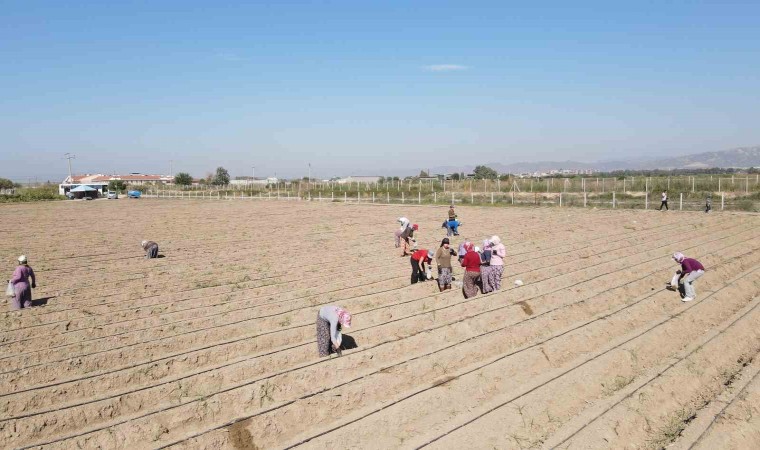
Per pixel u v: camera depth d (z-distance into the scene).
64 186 99.88
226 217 46.19
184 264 22.75
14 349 12.45
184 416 9.27
